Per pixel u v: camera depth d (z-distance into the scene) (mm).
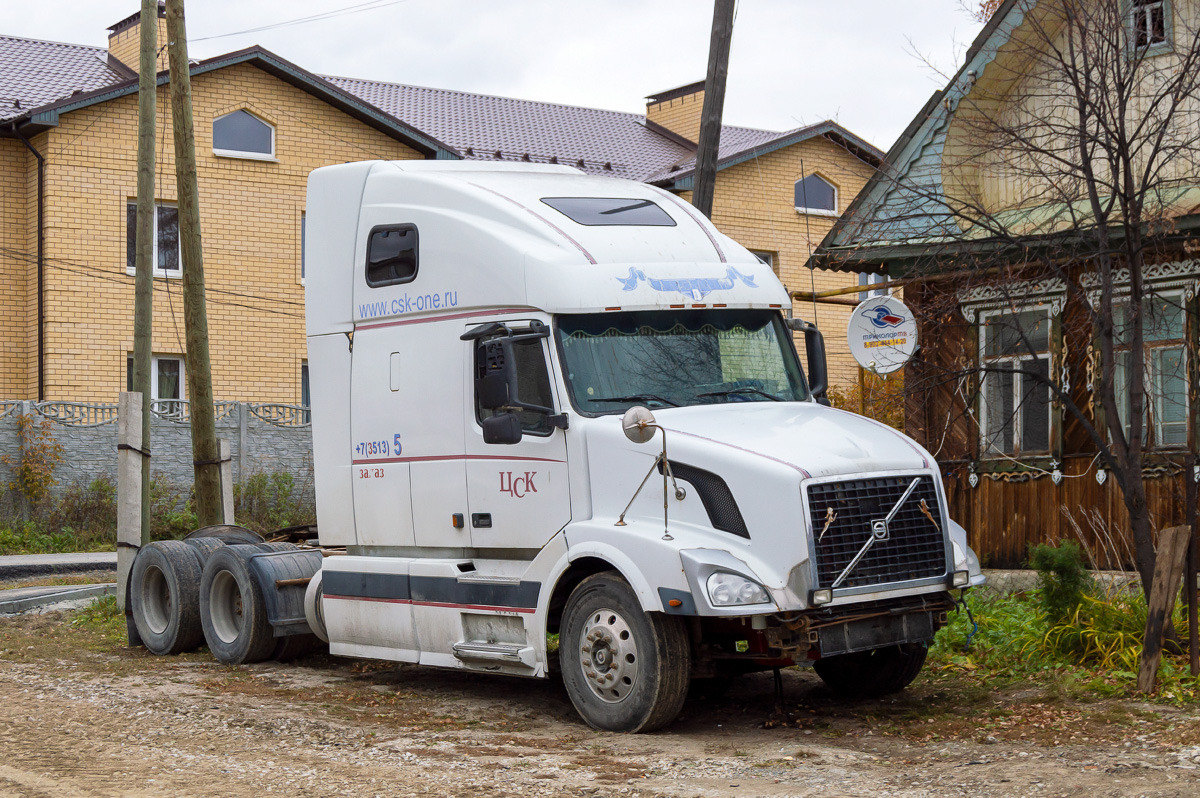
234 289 27766
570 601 8266
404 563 9469
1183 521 11656
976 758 6984
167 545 12156
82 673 10758
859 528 7789
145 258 15586
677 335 8805
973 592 11688
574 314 8477
